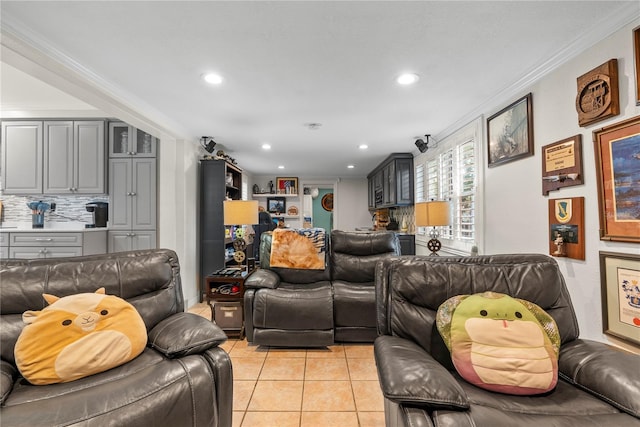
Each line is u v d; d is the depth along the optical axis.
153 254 1.93
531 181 2.32
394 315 1.56
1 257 3.29
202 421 1.29
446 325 1.39
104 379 1.29
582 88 1.84
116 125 3.67
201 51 1.94
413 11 1.58
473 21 1.66
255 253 5.02
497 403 1.13
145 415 1.13
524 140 2.37
